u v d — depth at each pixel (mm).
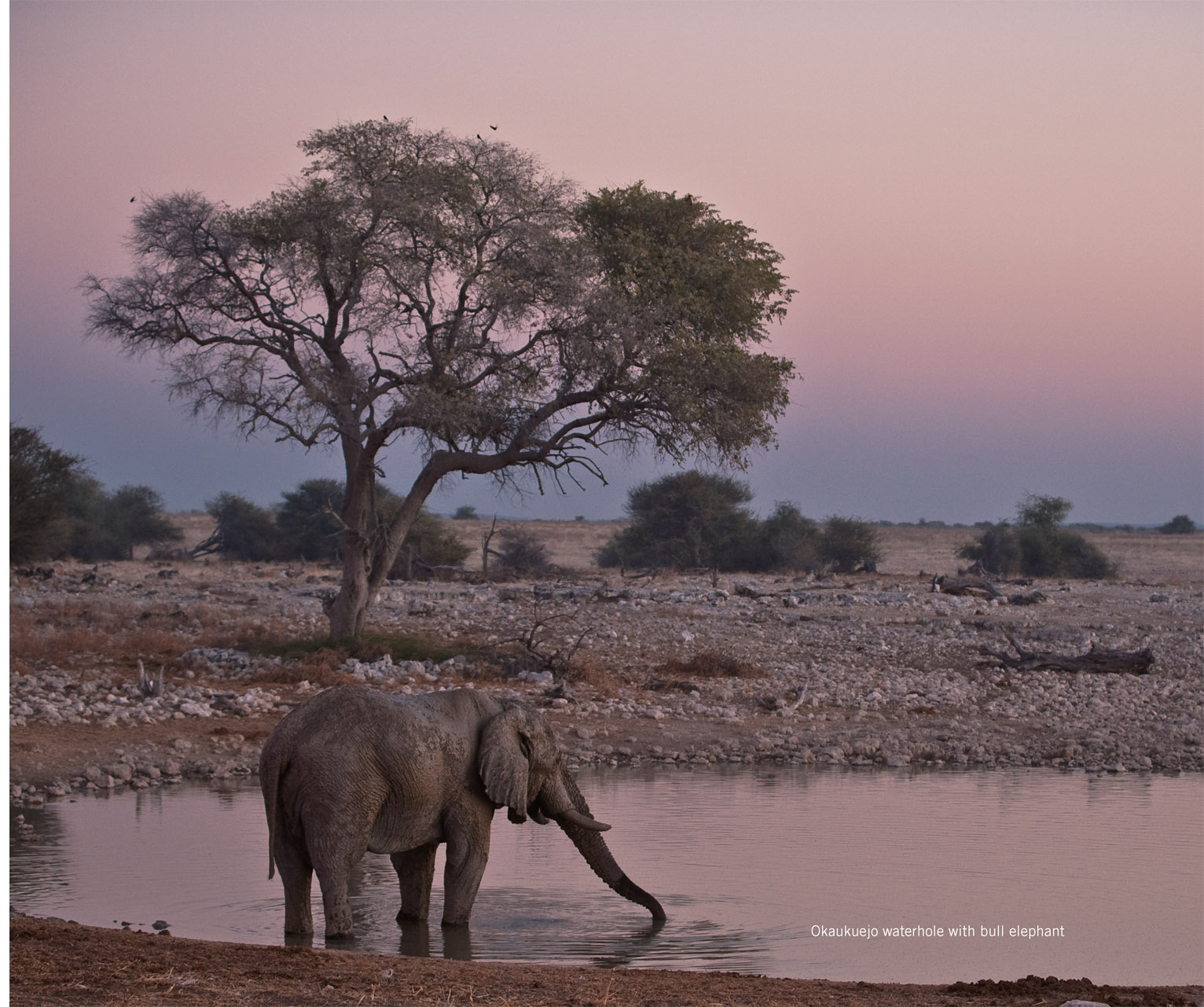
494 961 8609
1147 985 7695
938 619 37781
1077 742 21188
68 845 12484
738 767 18953
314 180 27891
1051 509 79188
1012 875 11484
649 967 8484
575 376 28797
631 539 73125
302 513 73812
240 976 6500
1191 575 78125
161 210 27516
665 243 32906
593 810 14898
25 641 25906
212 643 28469
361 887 11359
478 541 95375
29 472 46750
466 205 27922
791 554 70000
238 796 15680
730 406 29656
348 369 27969
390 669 25578
